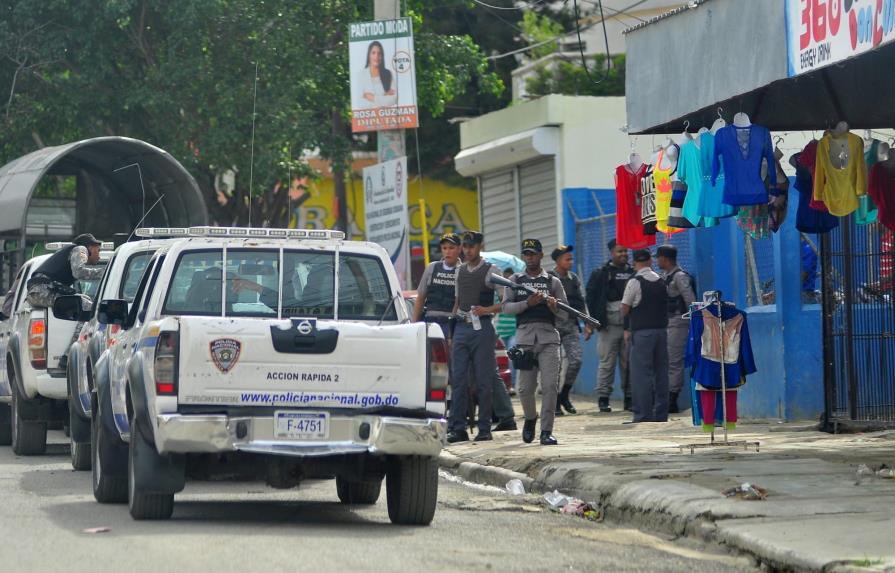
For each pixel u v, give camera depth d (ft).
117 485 67.92
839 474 71.67
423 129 294.05
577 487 73.20
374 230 128.36
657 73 86.07
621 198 93.71
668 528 62.08
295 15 195.31
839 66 83.56
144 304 65.67
